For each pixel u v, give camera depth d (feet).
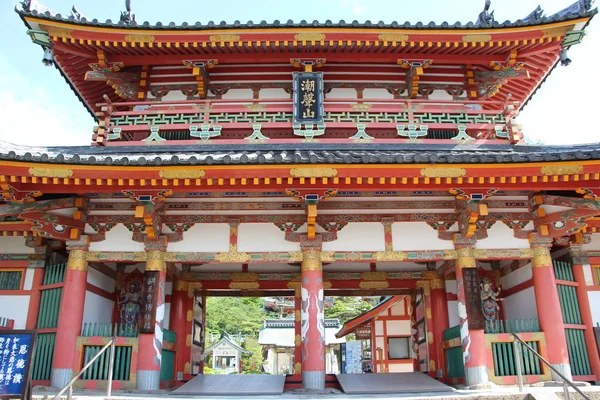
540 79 60.08
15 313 48.42
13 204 43.50
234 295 63.77
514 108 54.65
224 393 44.14
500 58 53.93
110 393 36.76
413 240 45.68
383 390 45.68
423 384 49.14
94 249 45.16
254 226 45.88
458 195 42.47
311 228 44.11
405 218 46.21
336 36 50.70
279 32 50.34
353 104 53.72
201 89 54.08
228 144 49.80
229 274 58.70
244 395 43.42
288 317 242.37
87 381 41.91
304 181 40.42
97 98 62.28
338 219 46.01
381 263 57.06
